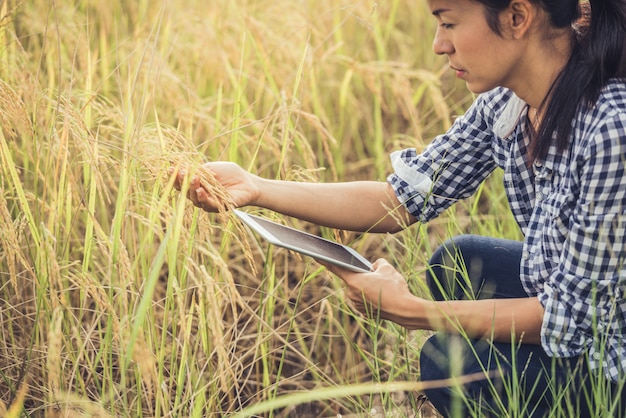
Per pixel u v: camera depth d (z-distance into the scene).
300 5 4.12
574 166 1.83
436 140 2.29
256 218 2.06
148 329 2.20
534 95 1.94
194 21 3.79
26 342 2.41
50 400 2.10
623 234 1.79
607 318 1.85
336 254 2.08
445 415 2.13
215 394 2.21
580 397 1.96
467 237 2.33
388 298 1.98
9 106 2.26
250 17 3.49
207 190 2.16
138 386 2.09
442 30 1.90
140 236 2.55
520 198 2.11
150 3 4.02
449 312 1.96
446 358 2.05
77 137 2.14
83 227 2.94
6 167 2.34
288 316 2.81
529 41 1.85
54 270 2.00
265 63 3.26
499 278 2.27
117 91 3.51
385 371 2.70
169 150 2.22
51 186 2.49
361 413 2.43
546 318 1.86
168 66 3.42
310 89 3.78
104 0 3.90
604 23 1.81
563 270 1.86
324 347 2.82
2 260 2.45
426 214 2.33
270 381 2.73
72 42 3.47
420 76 3.70
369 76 3.59
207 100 3.53
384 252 3.35
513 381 1.89
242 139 3.15
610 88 1.83
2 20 2.70
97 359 2.08
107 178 2.94
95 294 2.02
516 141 2.05
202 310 2.19
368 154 4.02
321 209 2.31
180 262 2.38
